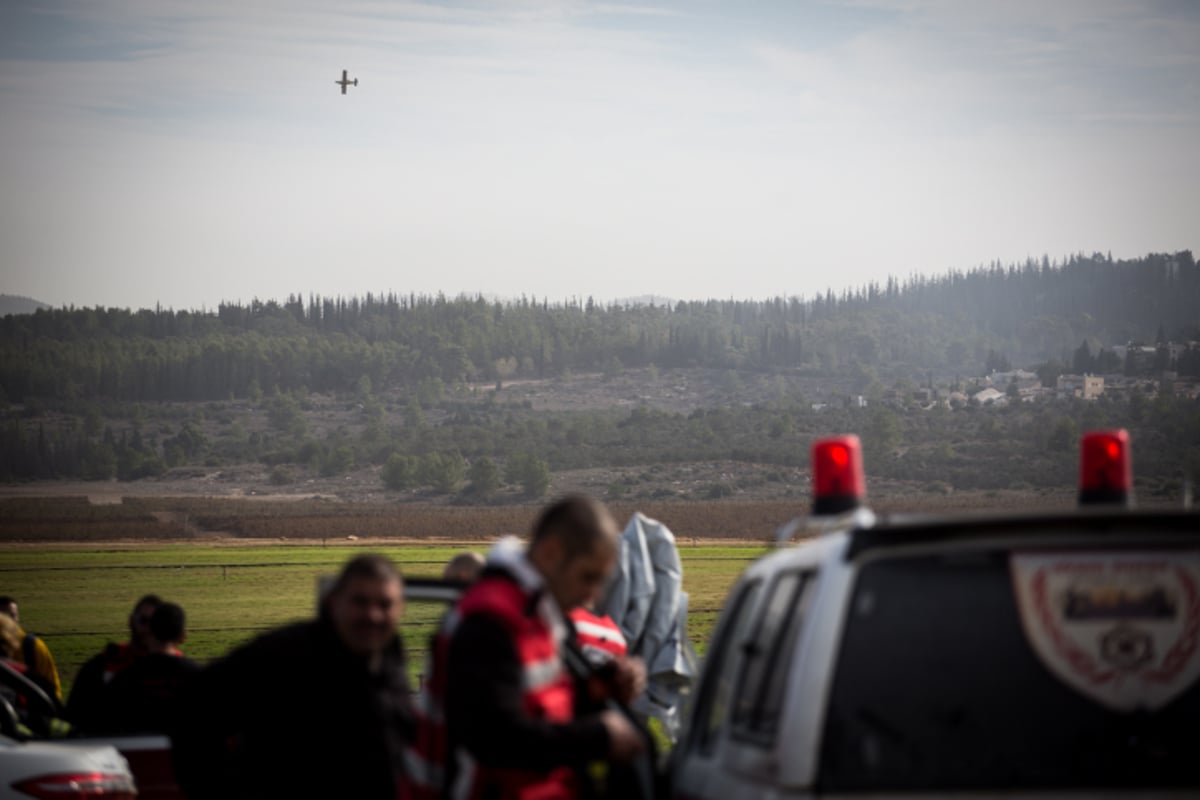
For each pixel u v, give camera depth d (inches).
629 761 461.1
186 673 1000.9
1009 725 393.7
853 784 386.0
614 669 524.4
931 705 394.3
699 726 568.1
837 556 411.5
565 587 468.8
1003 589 403.5
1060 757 390.9
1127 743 392.2
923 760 389.1
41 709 1077.8
